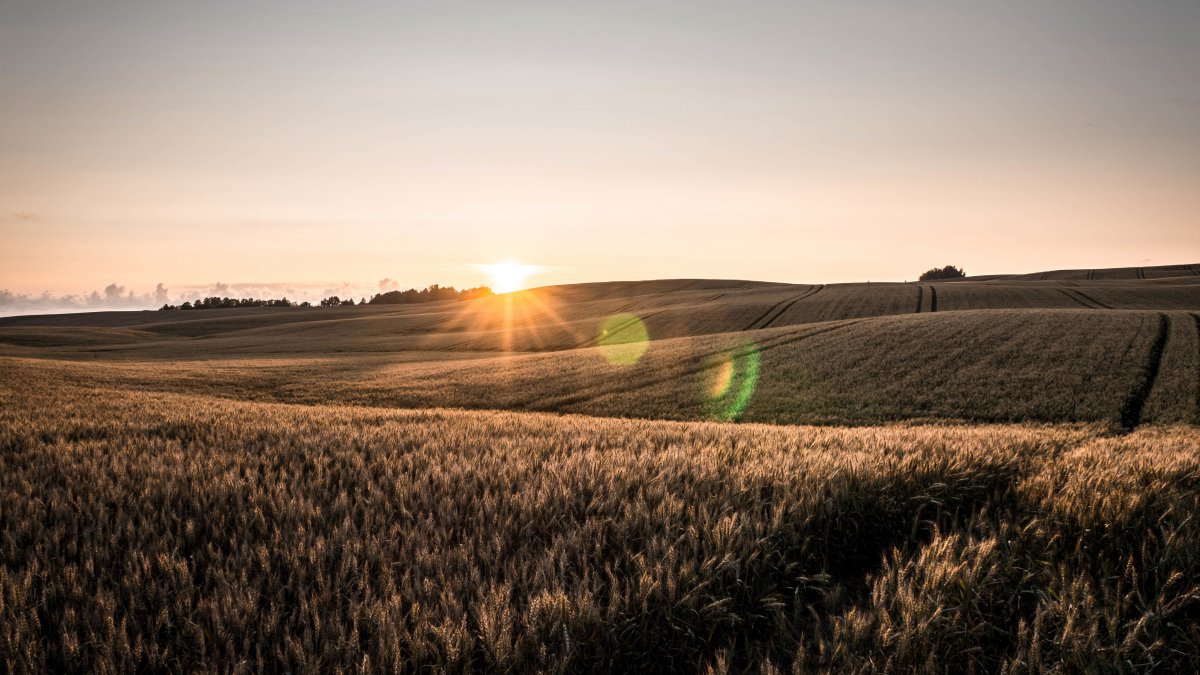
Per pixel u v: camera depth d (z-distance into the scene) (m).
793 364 33.00
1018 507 5.88
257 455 9.09
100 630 3.73
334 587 4.26
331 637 3.68
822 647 3.48
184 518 5.83
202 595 4.18
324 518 5.68
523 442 10.27
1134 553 4.80
